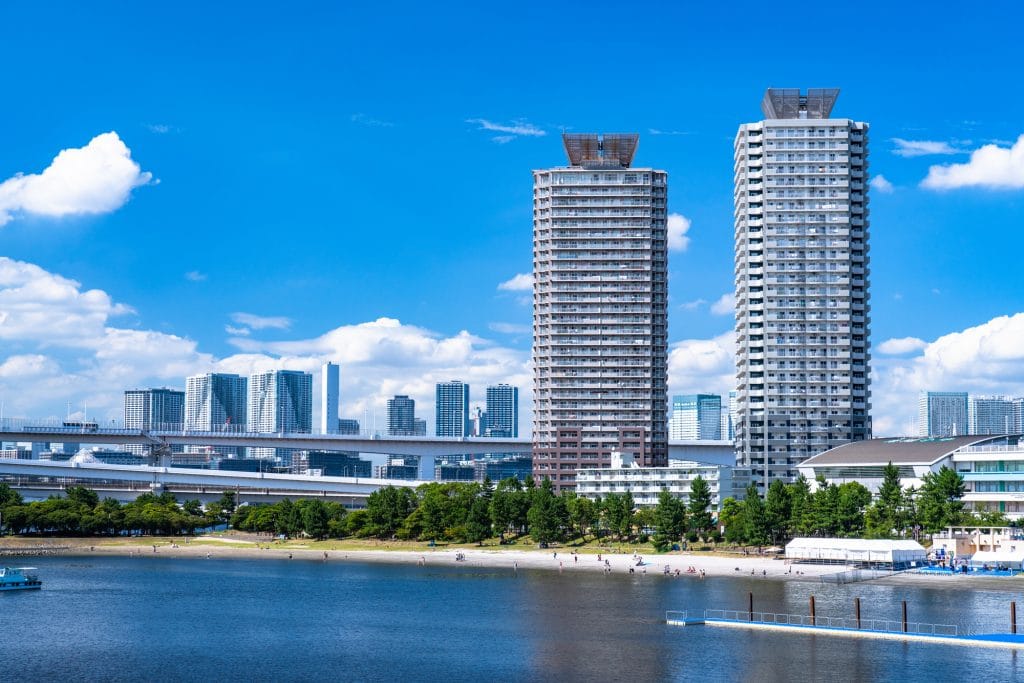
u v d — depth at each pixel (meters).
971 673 162.50
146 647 189.25
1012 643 180.00
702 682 160.50
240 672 170.12
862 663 169.62
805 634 193.12
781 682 159.50
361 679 165.25
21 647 189.25
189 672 170.12
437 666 173.00
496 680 163.88
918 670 164.75
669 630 199.00
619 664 172.12
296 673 169.38
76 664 175.62
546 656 178.88
